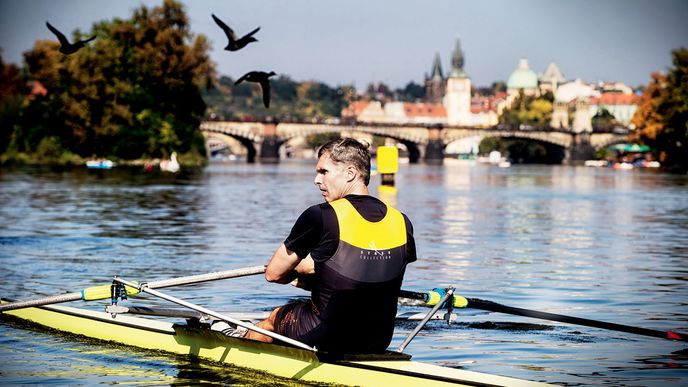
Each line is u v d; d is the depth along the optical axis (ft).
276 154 501.15
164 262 61.36
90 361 31.73
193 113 359.87
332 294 27.30
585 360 33.06
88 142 313.32
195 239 78.02
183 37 337.52
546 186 219.00
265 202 134.31
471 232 89.66
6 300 38.52
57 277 53.47
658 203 147.33
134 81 325.01
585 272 58.49
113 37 329.31
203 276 31.04
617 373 31.14
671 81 410.11
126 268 57.98
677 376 30.81
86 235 80.64
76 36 314.14
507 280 54.44
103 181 197.98
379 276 27.37
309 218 27.12
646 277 56.29
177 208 118.93
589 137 594.65
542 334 37.50
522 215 116.16
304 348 28.27
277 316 29.43
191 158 341.21
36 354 32.76
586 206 137.80
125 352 33.06
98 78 305.94
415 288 50.65
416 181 249.34
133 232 84.07
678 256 68.54
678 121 395.96
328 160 28.14
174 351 32.81
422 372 26.96
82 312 36.63
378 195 164.45
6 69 340.39
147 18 334.65
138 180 206.80
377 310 27.78
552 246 75.97
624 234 88.94
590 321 31.19
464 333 37.52
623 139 602.03
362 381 27.50
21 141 312.71
